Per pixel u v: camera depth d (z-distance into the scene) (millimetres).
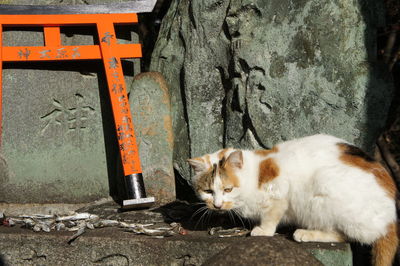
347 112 2637
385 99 2623
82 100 2871
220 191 2467
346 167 2404
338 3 2639
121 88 2785
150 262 2490
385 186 2400
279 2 2697
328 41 2648
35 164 2848
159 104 2818
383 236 2379
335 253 2379
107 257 2516
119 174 2881
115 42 2812
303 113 2678
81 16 2803
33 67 2830
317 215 2414
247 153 2518
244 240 2316
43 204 2857
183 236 2508
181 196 2877
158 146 2814
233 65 2744
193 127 2809
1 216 2641
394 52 3127
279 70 2695
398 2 3072
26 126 2840
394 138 3146
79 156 2877
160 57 2912
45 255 2545
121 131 2758
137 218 2680
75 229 2594
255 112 2717
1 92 2768
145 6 2846
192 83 2807
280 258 2246
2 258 2562
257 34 2719
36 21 2777
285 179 2451
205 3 2781
